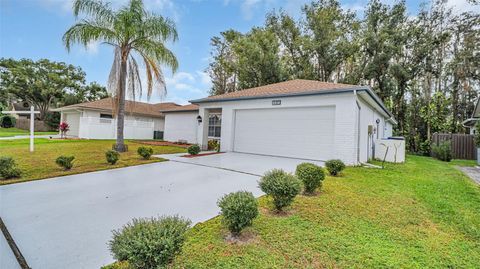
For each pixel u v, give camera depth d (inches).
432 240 126.3
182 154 433.1
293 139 398.3
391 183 238.5
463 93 833.5
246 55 909.8
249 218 123.3
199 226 136.0
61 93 1378.0
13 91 1273.4
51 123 1096.8
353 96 332.5
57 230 133.0
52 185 221.3
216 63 1192.8
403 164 402.3
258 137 443.2
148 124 824.9
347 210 161.5
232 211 120.8
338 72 969.5
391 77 802.8
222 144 492.4
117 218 149.3
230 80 1182.9
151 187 218.5
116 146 417.1
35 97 1359.5
